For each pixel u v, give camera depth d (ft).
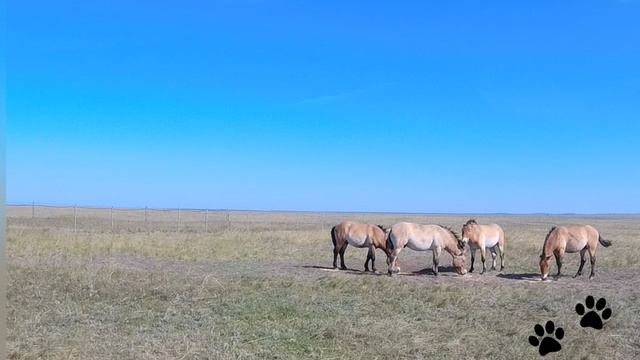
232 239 92.27
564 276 58.80
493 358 28.43
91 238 84.79
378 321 34.78
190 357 26.99
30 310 35.22
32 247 70.44
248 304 38.86
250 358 27.25
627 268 66.18
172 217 208.54
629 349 30.55
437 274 57.52
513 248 86.94
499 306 40.93
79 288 42.83
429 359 28.07
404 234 56.70
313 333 31.73
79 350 27.32
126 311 36.45
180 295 41.50
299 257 74.28
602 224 242.99
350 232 61.05
